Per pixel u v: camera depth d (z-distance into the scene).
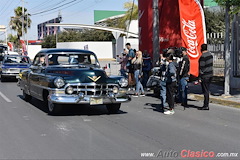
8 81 20.72
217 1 12.26
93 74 9.08
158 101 12.18
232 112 10.11
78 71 9.16
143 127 8.01
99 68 10.37
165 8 17.53
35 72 10.80
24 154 5.88
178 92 11.21
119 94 9.32
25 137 7.04
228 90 12.59
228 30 12.38
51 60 10.38
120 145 6.45
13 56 21.12
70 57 10.54
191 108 10.76
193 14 12.62
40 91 9.98
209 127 8.07
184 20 12.56
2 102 11.93
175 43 17.59
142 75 14.13
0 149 6.18
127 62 14.72
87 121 8.67
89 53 10.87
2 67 20.08
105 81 9.18
